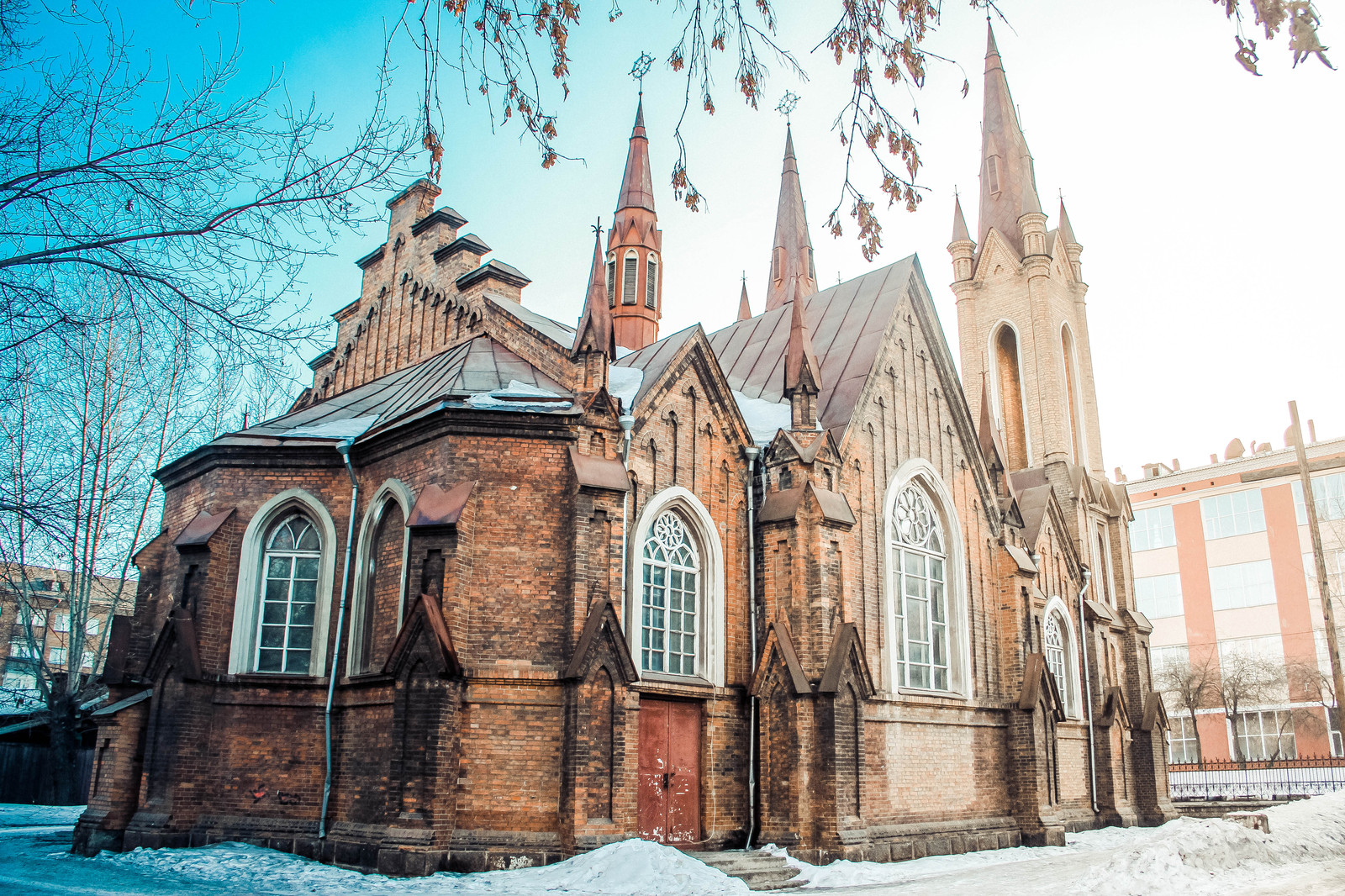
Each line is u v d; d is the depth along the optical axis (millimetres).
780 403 30906
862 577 28000
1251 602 77375
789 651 24656
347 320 38438
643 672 23641
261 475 25891
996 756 31219
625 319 42562
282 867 20281
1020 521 35062
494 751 21047
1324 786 51062
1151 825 39031
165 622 24125
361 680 22781
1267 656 74875
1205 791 55281
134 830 22594
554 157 11773
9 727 39656
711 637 25156
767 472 26922
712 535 25781
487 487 22703
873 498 29188
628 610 23578
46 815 33688
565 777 20734
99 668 42000
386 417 26312
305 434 26219
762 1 10617
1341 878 20125
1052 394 45938
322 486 25688
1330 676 69750
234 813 23312
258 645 24828
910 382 32000
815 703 24391
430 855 19562
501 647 21672
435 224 34438
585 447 23219
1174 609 81562
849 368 30906
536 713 21375
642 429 24938
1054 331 48031
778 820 23844
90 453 32688
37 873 18688
